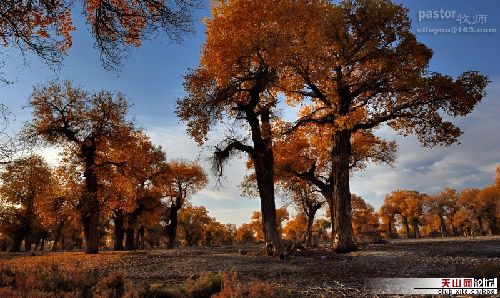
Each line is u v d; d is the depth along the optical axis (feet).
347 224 81.97
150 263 66.08
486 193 330.95
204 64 81.15
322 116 94.99
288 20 74.08
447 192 365.61
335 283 39.29
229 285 32.22
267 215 76.95
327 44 79.41
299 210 146.10
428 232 462.19
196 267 57.41
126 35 33.24
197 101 77.87
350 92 87.86
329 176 117.19
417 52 77.87
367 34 81.20
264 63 75.25
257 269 53.57
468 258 54.24
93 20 32.45
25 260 79.87
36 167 173.37
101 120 109.60
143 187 171.12
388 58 79.41
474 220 355.97
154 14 32.19
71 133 108.17
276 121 83.82
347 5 82.28
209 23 79.15
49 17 31.32
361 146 113.09
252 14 74.59
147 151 143.95
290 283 40.73
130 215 187.01
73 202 113.39
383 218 384.27
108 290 33.32
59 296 30.86
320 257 71.15
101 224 258.57
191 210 356.38
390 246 97.66
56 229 247.91
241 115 79.82
